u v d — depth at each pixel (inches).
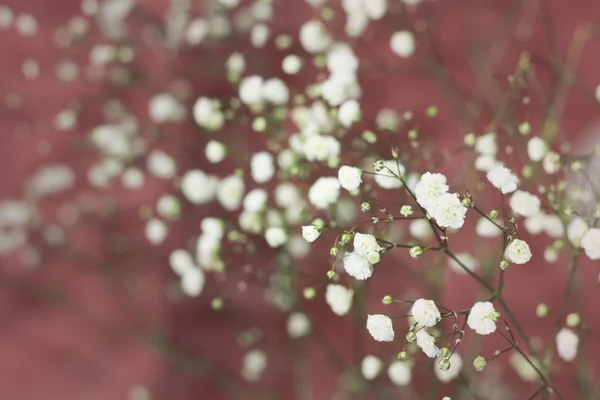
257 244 19.7
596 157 17.9
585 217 16.2
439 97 22.5
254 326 22.9
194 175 17.7
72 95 25.9
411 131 16.9
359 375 18.6
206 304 23.4
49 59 26.2
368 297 19.7
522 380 19.9
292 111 18.3
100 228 24.9
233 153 20.1
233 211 21.9
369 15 18.6
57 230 24.3
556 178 17.2
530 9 22.7
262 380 22.5
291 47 22.4
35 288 24.8
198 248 17.6
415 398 18.8
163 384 23.6
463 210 14.2
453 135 22.0
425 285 18.9
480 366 14.5
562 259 20.2
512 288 20.9
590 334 16.4
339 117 16.4
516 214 15.4
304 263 20.7
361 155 17.0
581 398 18.1
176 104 20.9
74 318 24.6
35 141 26.0
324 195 16.0
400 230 18.7
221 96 23.5
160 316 23.9
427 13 22.8
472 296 19.8
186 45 23.6
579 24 22.5
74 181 25.5
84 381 24.2
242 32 22.5
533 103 20.9
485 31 23.0
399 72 21.4
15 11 26.5
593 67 21.9
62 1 26.4
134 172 20.2
